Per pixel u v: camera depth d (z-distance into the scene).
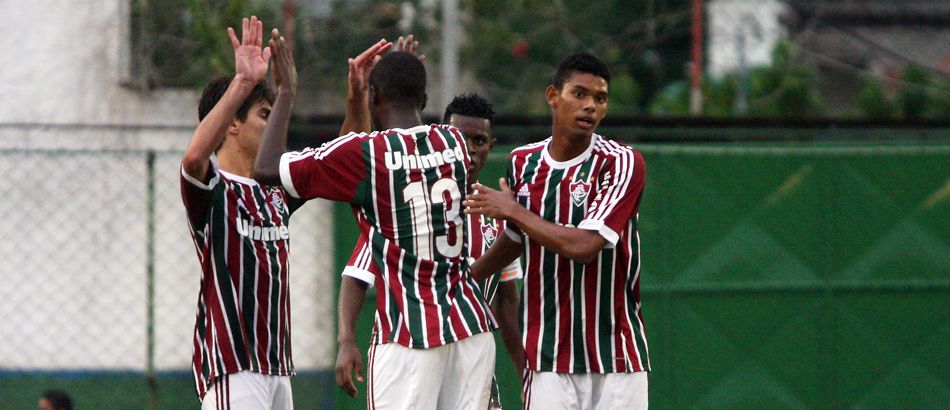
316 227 27.31
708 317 28.38
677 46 47.50
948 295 28.86
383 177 14.92
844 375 28.72
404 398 14.91
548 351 17.11
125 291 28.66
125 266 28.67
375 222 15.07
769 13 50.69
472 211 15.51
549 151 16.94
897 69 54.78
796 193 28.70
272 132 15.27
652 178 28.30
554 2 41.53
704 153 28.44
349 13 34.56
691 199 28.41
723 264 28.47
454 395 15.25
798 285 28.61
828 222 28.77
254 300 16.28
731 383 28.41
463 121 18.70
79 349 28.47
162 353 27.80
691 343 28.31
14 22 29.94
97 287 28.67
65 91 29.98
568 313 17.02
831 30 57.03
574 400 17.17
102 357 28.45
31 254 28.81
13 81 29.84
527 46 40.84
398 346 14.94
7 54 29.92
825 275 28.75
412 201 14.98
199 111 17.17
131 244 28.70
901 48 65.56
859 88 53.31
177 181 28.41
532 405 17.39
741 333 28.48
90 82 30.06
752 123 30.16
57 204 28.95
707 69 46.84
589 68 16.23
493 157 27.42
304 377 27.12
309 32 32.94
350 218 27.31
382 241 15.03
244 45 15.70
